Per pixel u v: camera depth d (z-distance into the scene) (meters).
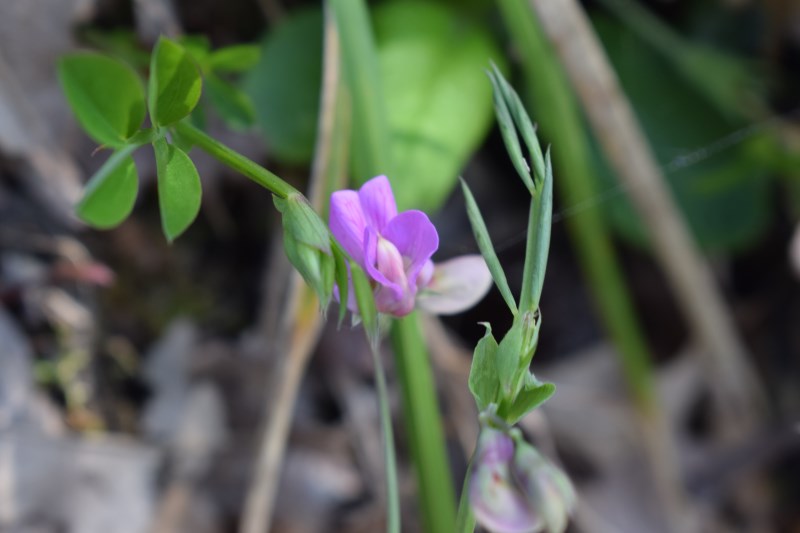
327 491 0.48
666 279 0.60
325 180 0.37
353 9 0.35
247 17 0.51
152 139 0.29
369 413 0.50
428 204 0.43
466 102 0.45
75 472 0.44
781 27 0.57
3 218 0.46
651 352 0.59
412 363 0.34
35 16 0.45
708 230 0.54
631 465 0.52
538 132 0.49
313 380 0.51
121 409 0.47
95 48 0.45
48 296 0.45
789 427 0.56
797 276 0.60
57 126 0.46
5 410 0.43
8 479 0.42
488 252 0.28
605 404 0.54
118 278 0.48
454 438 0.49
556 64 0.45
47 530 0.42
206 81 0.33
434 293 0.30
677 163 0.54
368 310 0.28
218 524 0.46
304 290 0.38
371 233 0.29
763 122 0.55
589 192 0.45
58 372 0.45
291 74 0.48
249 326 0.50
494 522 0.26
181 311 0.49
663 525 0.51
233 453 0.47
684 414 0.56
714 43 0.57
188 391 0.48
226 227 0.51
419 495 0.34
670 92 0.55
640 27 0.55
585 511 0.52
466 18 0.48
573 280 0.58
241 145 0.51
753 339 0.60
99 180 0.29
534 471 0.26
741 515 0.55
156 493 0.46
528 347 0.28
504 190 0.56
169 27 0.47
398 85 0.45
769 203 0.58
